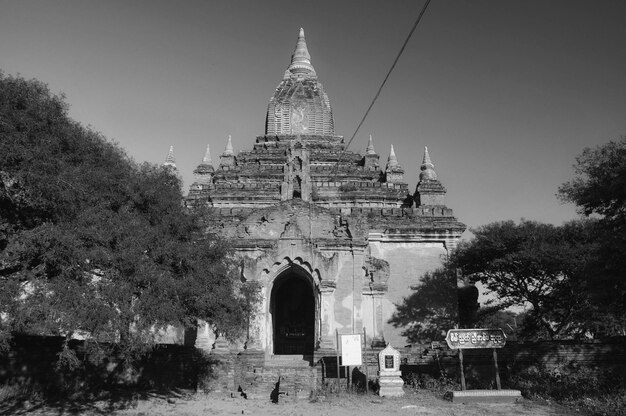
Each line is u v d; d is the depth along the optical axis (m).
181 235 24.56
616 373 27.53
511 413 21.20
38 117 19.95
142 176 24.53
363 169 51.25
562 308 37.78
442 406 23.02
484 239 36.91
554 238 36.16
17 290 18.16
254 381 27.56
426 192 45.31
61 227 19.38
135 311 19.77
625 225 22.52
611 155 23.16
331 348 32.75
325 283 33.75
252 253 34.97
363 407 23.02
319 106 56.12
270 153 52.81
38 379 25.47
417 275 39.78
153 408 22.92
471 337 25.36
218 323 23.83
